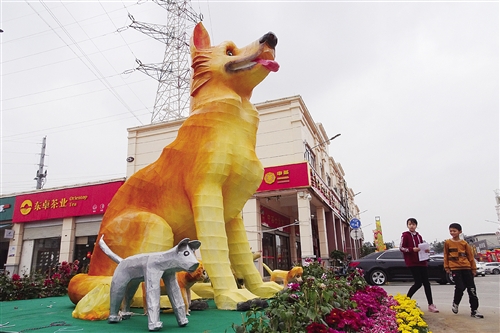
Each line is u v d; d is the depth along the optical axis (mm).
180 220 4141
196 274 3754
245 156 4242
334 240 17625
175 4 22375
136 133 16938
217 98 4320
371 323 3398
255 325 2646
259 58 4375
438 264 11117
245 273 4594
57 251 17297
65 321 3555
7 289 6633
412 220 5824
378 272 11172
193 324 3225
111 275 4094
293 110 13867
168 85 20844
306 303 3082
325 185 16500
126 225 3967
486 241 58594
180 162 4168
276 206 16297
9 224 18312
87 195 16844
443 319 5180
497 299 7543
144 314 3752
